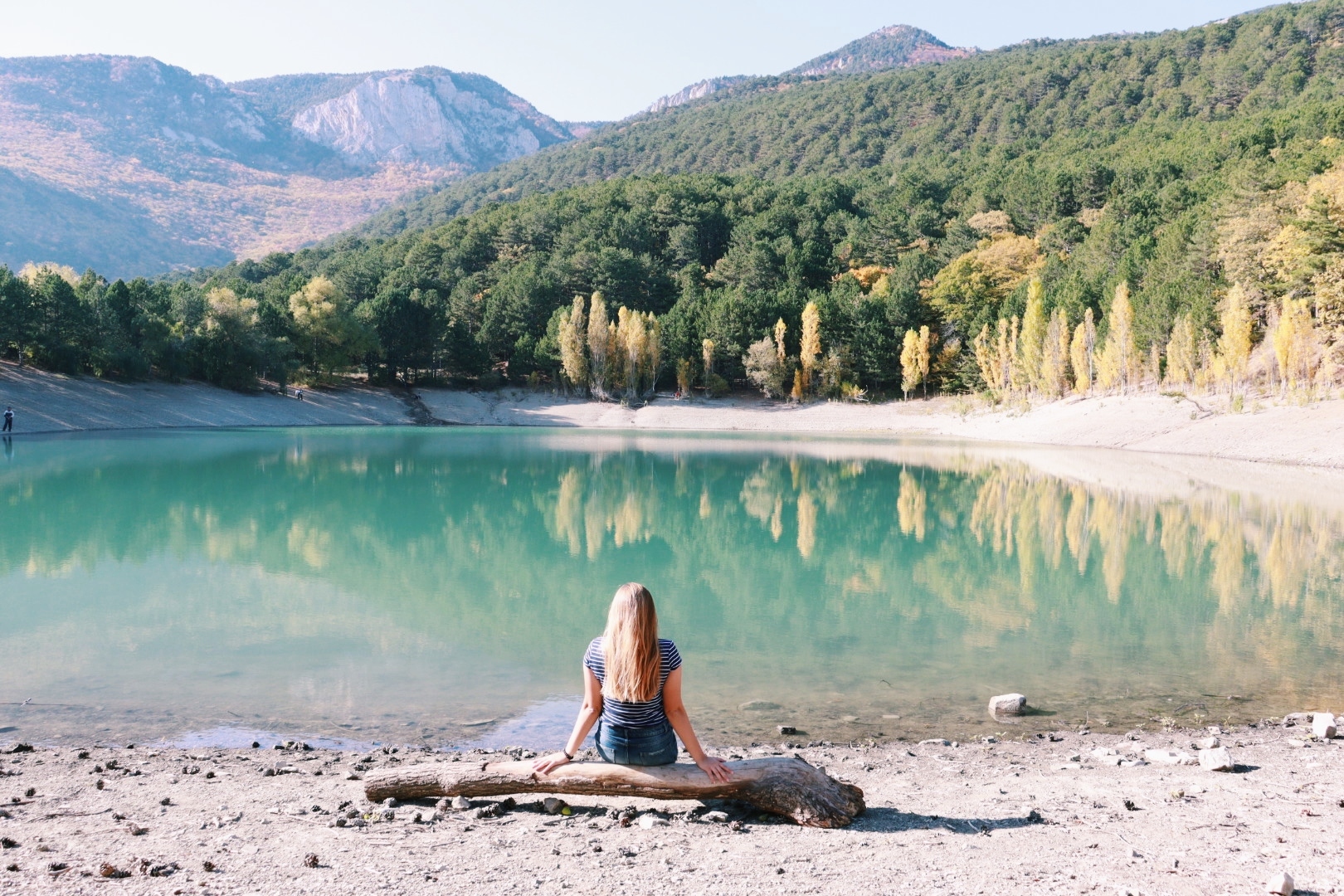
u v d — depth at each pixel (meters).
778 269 122.06
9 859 4.67
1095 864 4.78
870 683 11.14
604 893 4.22
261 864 4.60
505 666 11.43
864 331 99.75
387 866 4.58
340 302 91.75
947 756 8.31
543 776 5.71
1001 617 14.91
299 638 12.66
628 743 5.59
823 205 152.12
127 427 62.38
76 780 6.91
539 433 77.88
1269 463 47.19
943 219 142.12
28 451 42.44
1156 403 64.62
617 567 19.12
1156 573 18.98
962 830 5.49
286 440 58.84
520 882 4.36
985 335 90.50
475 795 5.87
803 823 5.45
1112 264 98.75
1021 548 22.41
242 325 79.12
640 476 40.84
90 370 68.50
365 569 18.11
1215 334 69.38
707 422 92.88
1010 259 111.19
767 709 10.06
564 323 98.75
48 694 9.97
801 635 13.58
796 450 59.59
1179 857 4.92
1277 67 168.12
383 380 97.12
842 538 23.92
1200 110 170.75
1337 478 39.62
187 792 6.47
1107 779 7.14
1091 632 13.86
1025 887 4.38
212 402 73.56
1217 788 6.75
